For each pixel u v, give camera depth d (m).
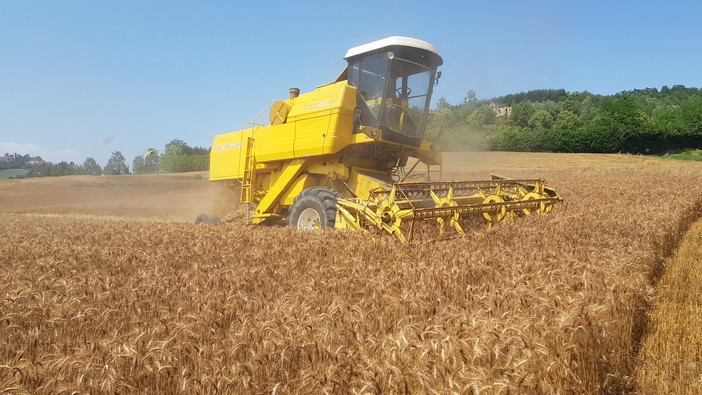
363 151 11.05
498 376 3.07
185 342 3.56
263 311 4.38
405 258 6.65
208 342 3.83
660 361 4.34
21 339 4.18
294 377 3.33
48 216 24.95
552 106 124.94
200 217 14.18
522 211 10.67
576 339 3.73
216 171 14.38
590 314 4.09
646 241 8.02
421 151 11.64
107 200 37.22
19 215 26.38
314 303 4.60
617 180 27.39
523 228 8.67
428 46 10.96
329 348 3.54
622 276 5.55
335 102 10.55
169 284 5.60
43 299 4.91
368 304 4.61
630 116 79.31
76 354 3.58
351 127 10.70
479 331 3.66
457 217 8.75
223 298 4.93
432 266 5.89
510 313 4.27
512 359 3.25
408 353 3.26
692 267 7.68
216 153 14.45
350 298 4.90
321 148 10.70
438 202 9.27
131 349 3.34
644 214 11.15
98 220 19.91
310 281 5.53
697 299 6.01
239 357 3.46
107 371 3.13
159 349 3.38
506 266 6.14
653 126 67.00
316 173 11.45
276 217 12.40
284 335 3.71
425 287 5.11
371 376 2.93
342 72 11.79
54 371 3.27
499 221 9.78
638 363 4.33
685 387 3.87
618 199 17.58
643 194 18.70
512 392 2.83
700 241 10.16
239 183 14.48
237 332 3.86
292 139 11.51
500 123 111.44
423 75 11.27
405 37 10.73
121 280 6.05
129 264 6.95
